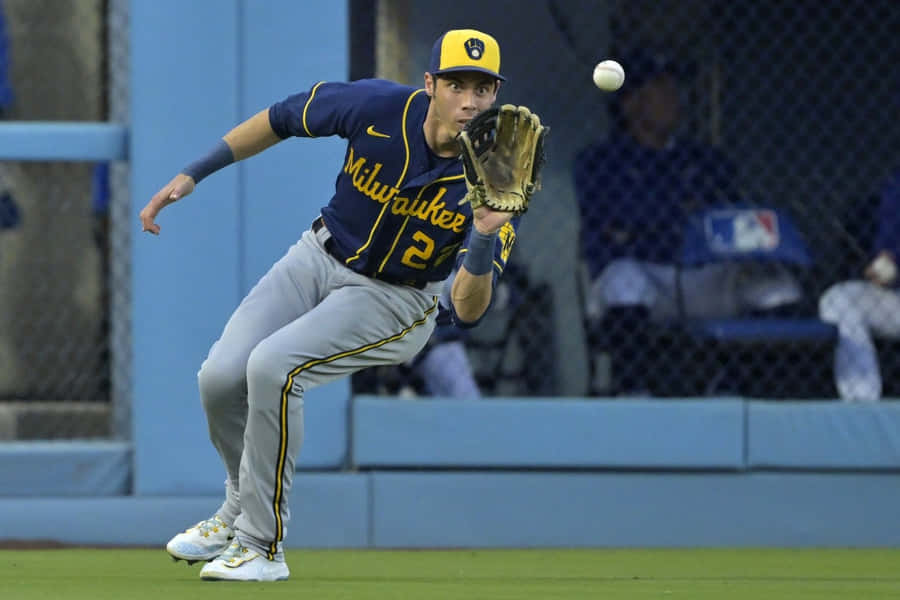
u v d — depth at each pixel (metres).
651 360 23.25
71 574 16.80
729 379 23.22
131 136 21.77
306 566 18.58
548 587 15.57
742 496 22.44
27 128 21.73
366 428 22.06
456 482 22.17
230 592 13.98
